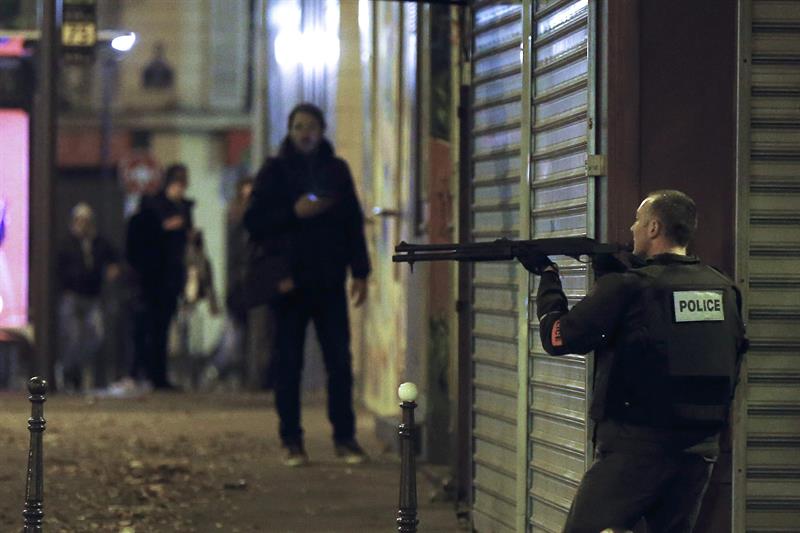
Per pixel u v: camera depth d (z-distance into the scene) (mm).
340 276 34375
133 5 104500
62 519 27406
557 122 22812
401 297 38469
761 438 21172
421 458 34875
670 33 21219
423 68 35219
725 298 18328
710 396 18094
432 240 33031
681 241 18703
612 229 21172
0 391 53812
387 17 41344
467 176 29297
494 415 26000
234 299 55875
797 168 21141
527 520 23875
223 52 105125
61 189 101250
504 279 25516
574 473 21984
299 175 33781
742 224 21062
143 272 52875
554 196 23000
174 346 74000
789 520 21250
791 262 21156
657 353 17984
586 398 21406
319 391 55719
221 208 105750
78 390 55969
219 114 105375
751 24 21078
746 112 21062
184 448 37125
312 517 28203
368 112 45875
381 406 42594
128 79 104688
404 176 37938
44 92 49688
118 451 36250
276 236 34000
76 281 58781
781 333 21141
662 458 18125
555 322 18469
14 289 52031
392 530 27016
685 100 21234
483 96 26984
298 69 62625
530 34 23953
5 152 51844
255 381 53844
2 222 51781
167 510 28656
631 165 21188
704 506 21484
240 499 30047
